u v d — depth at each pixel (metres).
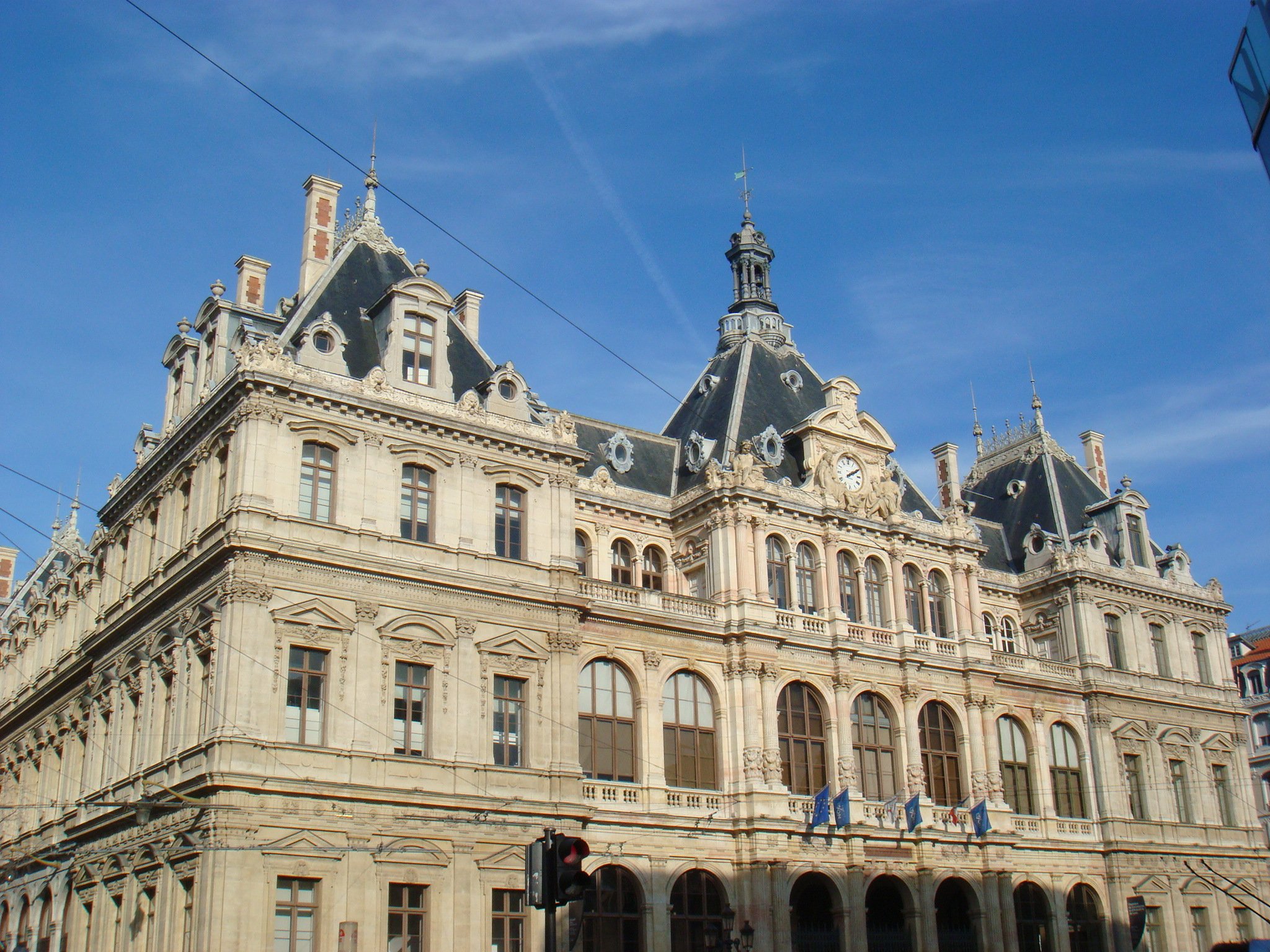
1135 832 74.81
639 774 57.56
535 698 53.41
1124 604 81.00
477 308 62.97
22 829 68.94
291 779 46.16
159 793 48.34
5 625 90.00
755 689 61.09
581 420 69.12
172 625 52.19
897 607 68.19
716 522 64.19
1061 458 89.31
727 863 58.34
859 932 60.28
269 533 48.66
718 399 73.19
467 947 48.22
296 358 52.06
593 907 53.91
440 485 53.69
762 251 81.12
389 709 49.69
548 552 55.88
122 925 50.59
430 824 48.81
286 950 45.06
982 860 66.69
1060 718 74.94
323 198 62.16
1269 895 80.00
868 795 64.12
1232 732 83.50
